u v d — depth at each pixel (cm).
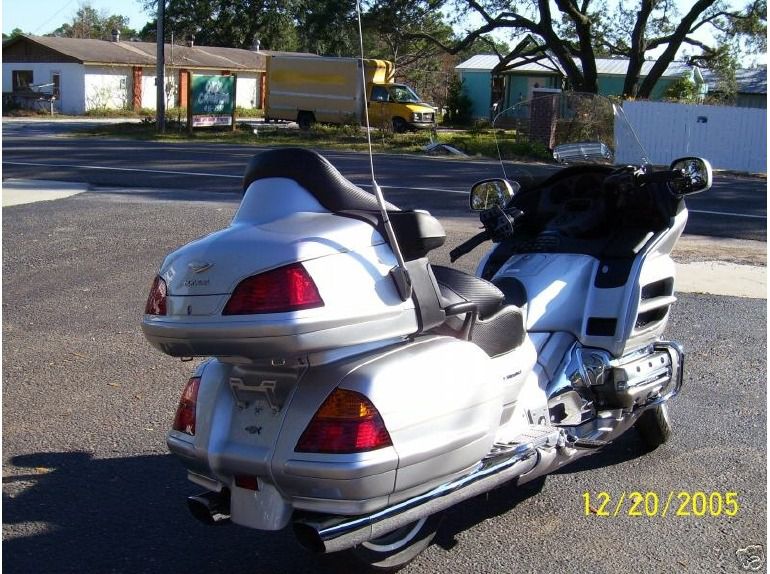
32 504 470
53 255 1063
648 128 2941
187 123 3619
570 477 517
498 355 405
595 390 486
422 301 361
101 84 5303
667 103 2916
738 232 1382
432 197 1677
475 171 2244
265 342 323
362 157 2702
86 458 529
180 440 375
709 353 746
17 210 1384
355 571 373
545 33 3847
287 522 347
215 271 333
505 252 514
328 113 3912
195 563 416
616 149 551
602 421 483
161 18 3559
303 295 325
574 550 433
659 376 511
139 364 694
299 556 423
